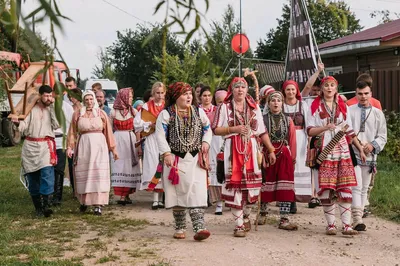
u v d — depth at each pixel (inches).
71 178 385.7
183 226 262.8
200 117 255.1
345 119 267.9
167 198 253.6
